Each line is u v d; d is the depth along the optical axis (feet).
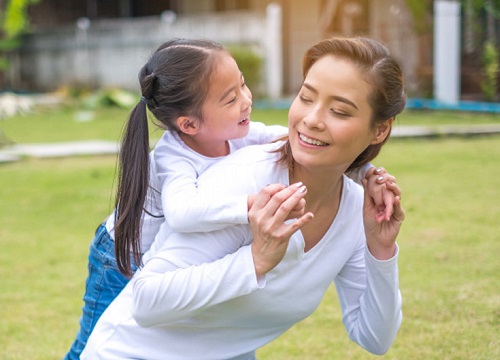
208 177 6.18
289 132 6.02
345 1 49.60
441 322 11.39
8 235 17.04
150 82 6.61
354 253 6.89
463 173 22.65
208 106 6.58
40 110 44.80
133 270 7.04
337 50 5.80
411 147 28.25
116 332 6.39
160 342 6.30
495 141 29.48
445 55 41.52
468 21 43.24
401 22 46.85
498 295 12.39
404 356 10.28
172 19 48.98
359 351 10.57
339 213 6.41
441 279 13.23
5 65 53.11
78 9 60.90
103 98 46.73
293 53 50.72
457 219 17.21
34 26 58.85
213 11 56.75
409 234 16.08
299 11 51.62
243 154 6.29
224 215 5.77
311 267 6.33
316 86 5.78
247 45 46.39
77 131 35.14
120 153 6.62
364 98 5.75
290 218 5.75
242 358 6.64
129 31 51.01
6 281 13.94
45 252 15.74
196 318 6.23
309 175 6.10
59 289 13.51
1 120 40.63
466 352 10.33
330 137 5.77
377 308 6.72
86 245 16.22
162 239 6.40
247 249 5.84
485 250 14.83
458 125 33.30
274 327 6.58
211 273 5.80
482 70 42.39
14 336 11.43
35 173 24.49
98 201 20.16
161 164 6.53
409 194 19.81
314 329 11.44
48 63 55.67
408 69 45.73
